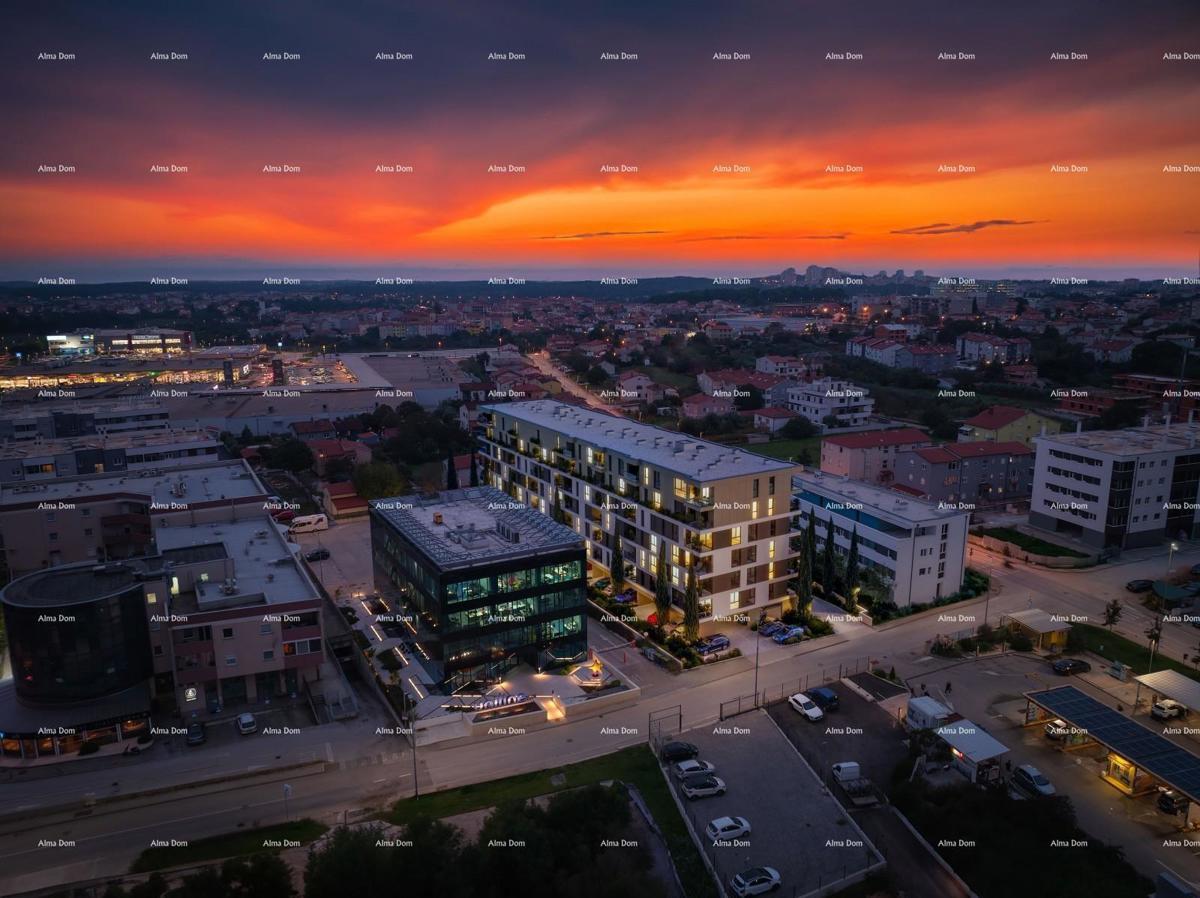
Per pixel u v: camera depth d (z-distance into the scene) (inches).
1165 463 4333.2
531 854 1824.6
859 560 3801.7
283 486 5895.7
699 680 3026.6
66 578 2913.4
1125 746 2338.8
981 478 5241.1
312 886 1771.7
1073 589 3853.3
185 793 2390.5
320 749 2625.5
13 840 2183.8
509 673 3078.2
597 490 3969.0
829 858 2057.1
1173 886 1771.7
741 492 3351.4
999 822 2112.5
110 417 6407.5
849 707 2812.5
